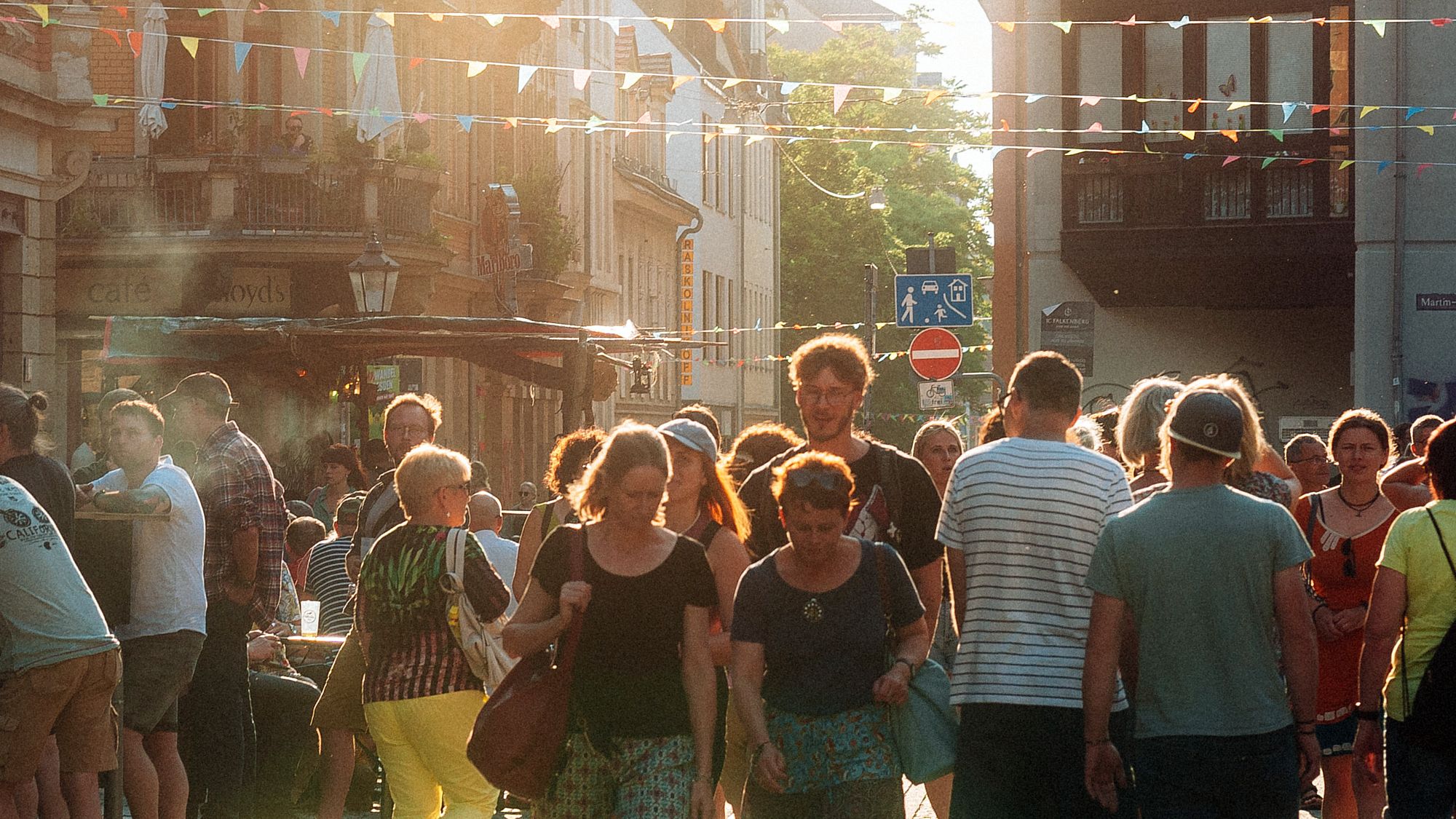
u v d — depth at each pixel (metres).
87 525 9.20
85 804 8.02
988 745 6.88
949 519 7.09
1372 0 27.67
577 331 20.73
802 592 6.87
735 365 67.94
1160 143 28.81
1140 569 6.54
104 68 28.75
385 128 29.09
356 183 28.75
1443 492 7.49
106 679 7.95
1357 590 9.59
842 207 77.81
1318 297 29.52
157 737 9.68
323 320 20.12
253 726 10.35
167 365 27.36
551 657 7.22
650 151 56.75
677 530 7.52
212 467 10.11
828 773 6.83
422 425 10.73
